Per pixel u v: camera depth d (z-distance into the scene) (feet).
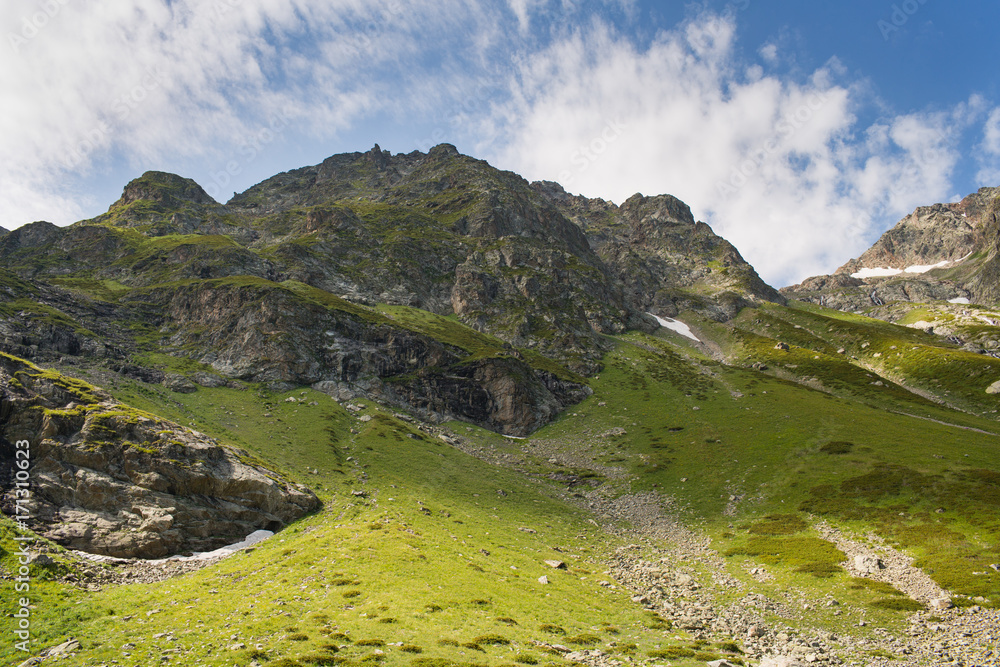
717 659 110.63
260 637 100.37
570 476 348.79
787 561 212.23
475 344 568.82
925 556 196.95
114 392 305.32
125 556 166.71
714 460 357.61
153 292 524.93
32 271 591.78
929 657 122.83
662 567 208.64
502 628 115.55
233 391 377.91
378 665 88.89
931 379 607.37
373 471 283.59
